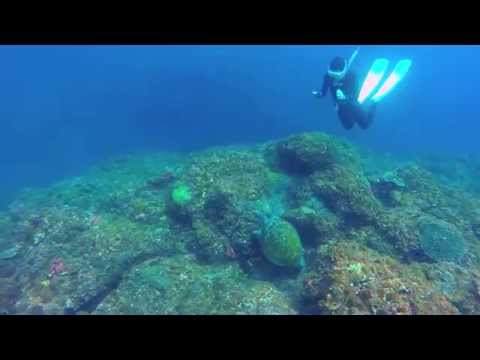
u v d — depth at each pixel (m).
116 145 22.95
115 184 11.65
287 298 6.34
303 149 8.75
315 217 7.70
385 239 7.50
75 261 7.22
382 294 5.26
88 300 6.64
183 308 5.90
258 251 7.24
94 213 8.96
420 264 6.83
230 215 7.69
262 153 9.80
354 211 7.97
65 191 11.18
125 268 7.15
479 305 6.13
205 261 7.37
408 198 9.15
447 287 6.34
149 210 8.59
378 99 6.54
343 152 9.12
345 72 6.15
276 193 8.66
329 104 25.16
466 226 8.54
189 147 20.33
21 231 8.70
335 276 5.58
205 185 8.40
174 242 7.73
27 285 6.93
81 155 22.45
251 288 6.31
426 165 17.53
